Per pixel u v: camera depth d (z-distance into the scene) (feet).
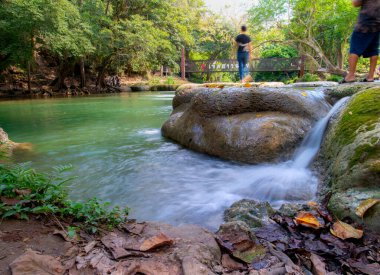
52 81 71.67
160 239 5.69
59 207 7.06
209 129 15.93
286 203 8.98
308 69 72.38
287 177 11.38
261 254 5.91
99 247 5.50
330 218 7.61
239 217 8.02
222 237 6.41
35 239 5.54
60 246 5.39
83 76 74.59
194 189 11.00
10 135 22.15
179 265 4.97
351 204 7.59
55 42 54.13
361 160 8.37
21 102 50.08
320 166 11.11
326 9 53.93
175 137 19.21
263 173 12.19
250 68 76.07
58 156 15.88
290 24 61.31
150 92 79.10
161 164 14.32
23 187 7.23
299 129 13.78
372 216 7.03
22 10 49.24
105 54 69.56
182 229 6.75
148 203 9.81
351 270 5.56
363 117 10.07
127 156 15.81
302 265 5.82
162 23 83.71
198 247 5.60
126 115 33.45
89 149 17.53
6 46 55.72
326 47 68.69
